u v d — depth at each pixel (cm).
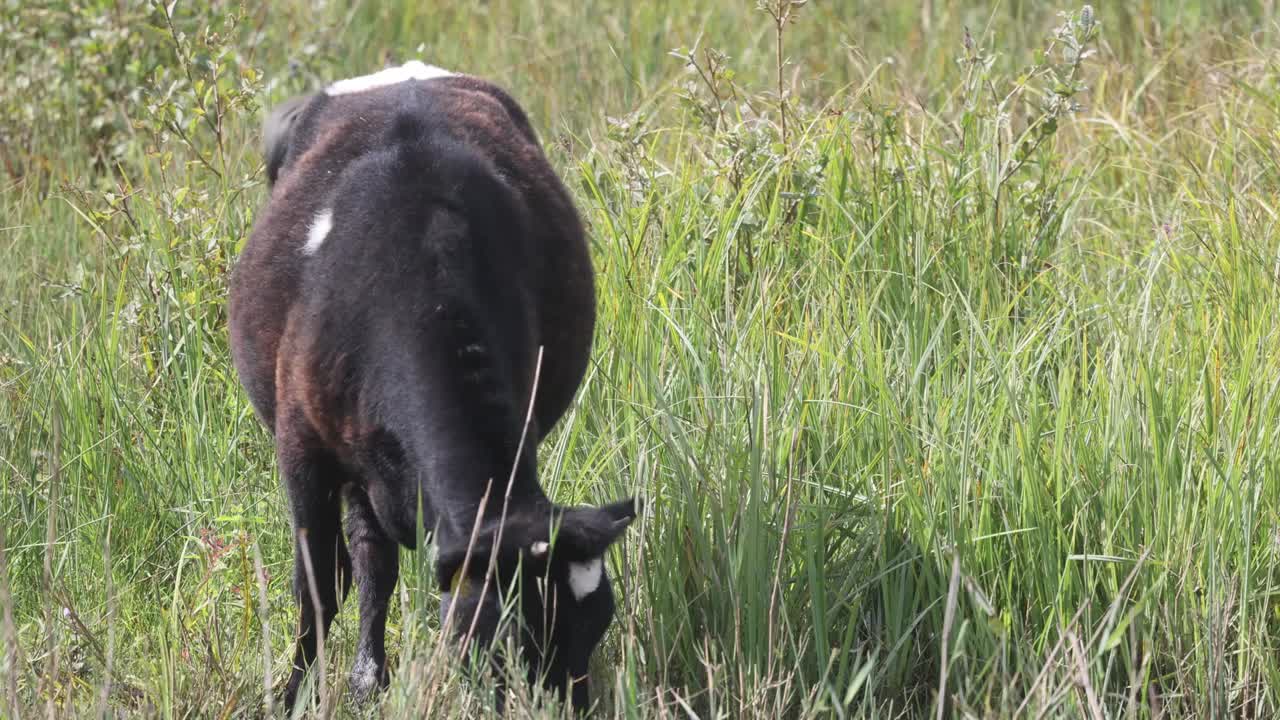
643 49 2528
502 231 1152
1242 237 1608
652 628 1145
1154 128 2117
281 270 1172
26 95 2255
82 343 1502
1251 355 1294
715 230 1589
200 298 1562
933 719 1133
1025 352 1384
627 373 1379
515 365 1104
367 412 1081
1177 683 1166
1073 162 1961
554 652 936
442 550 969
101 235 1769
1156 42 2377
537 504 972
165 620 1258
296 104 1392
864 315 1368
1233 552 1195
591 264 1323
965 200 1702
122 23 2202
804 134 1681
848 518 1238
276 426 1188
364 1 2767
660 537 1227
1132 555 1189
